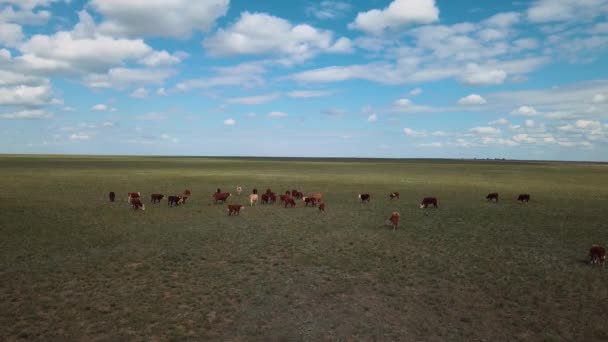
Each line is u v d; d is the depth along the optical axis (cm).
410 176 8175
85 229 2678
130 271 1836
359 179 7138
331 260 2048
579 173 9719
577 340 1262
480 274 1850
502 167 12950
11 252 2086
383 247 2308
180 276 1783
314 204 3894
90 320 1343
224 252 2169
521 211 3600
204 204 3922
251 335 1278
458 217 3291
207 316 1398
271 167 11681
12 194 4200
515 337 1286
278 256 2108
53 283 1667
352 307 1502
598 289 1653
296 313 1444
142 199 4162
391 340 1266
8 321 1320
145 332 1271
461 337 1288
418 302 1548
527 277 1805
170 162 14400
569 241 2466
